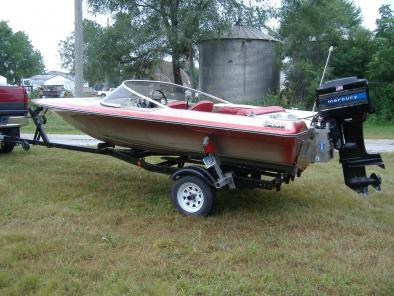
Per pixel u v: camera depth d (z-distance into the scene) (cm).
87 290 356
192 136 562
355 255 434
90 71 2452
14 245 431
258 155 541
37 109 741
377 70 2262
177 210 560
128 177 737
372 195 664
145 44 2325
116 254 426
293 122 508
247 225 520
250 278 381
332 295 359
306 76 2392
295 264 414
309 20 2416
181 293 353
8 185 661
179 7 2227
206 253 437
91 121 636
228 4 2248
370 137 1530
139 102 610
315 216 558
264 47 2447
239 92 2444
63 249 430
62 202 589
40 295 346
